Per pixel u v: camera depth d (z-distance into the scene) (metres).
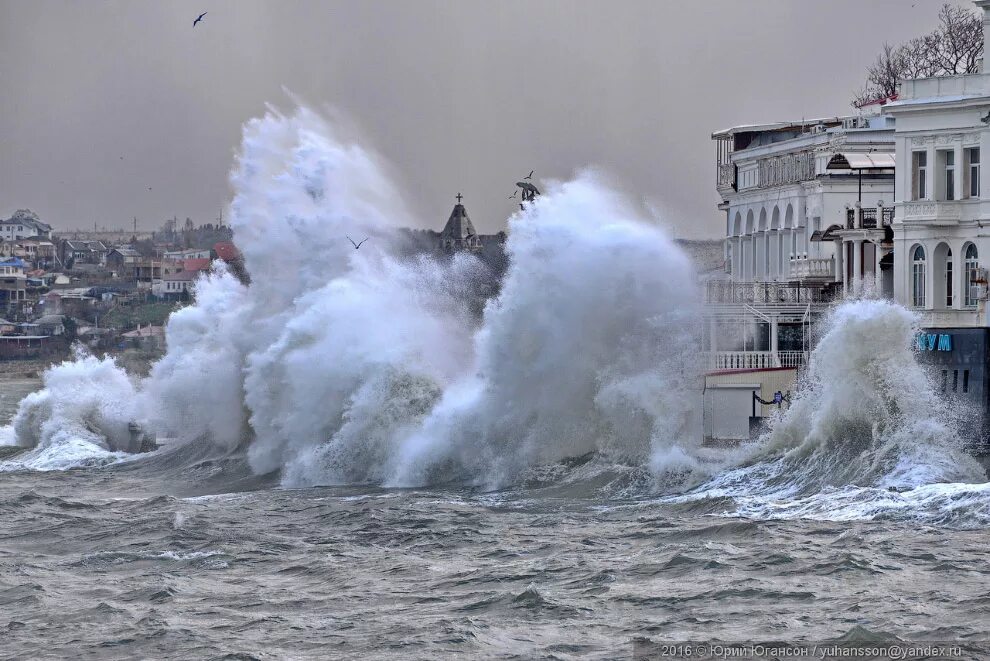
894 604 82.75
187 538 111.62
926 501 105.88
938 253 164.75
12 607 91.62
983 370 142.50
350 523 115.06
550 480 126.88
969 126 161.12
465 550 103.25
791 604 84.12
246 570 100.19
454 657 77.00
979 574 88.25
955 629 77.56
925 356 147.12
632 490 121.00
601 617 83.75
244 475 148.50
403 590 92.19
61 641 83.06
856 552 94.44
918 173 166.88
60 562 106.25
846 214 183.75
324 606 88.94
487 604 87.38
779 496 113.50
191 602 91.19
